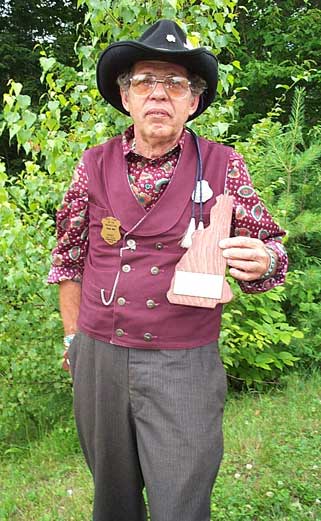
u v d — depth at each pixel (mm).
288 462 3271
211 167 1886
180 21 3221
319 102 9086
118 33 3227
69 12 10750
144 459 1834
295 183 5375
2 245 3650
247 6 9023
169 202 1837
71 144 3535
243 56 8859
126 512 2078
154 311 1822
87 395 1969
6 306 3904
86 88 3582
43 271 3746
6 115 3377
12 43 9742
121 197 1870
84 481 3342
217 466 1849
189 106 1896
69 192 1982
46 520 2943
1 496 3301
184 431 1780
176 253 1831
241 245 1758
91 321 1923
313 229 4977
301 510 2809
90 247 1973
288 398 4441
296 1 9594
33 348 3984
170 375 1812
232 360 4398
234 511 2781
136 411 1865
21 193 3816
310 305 5039
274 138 5098
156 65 1838
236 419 4004
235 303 4504
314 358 5133
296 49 8953
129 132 1960
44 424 4336
